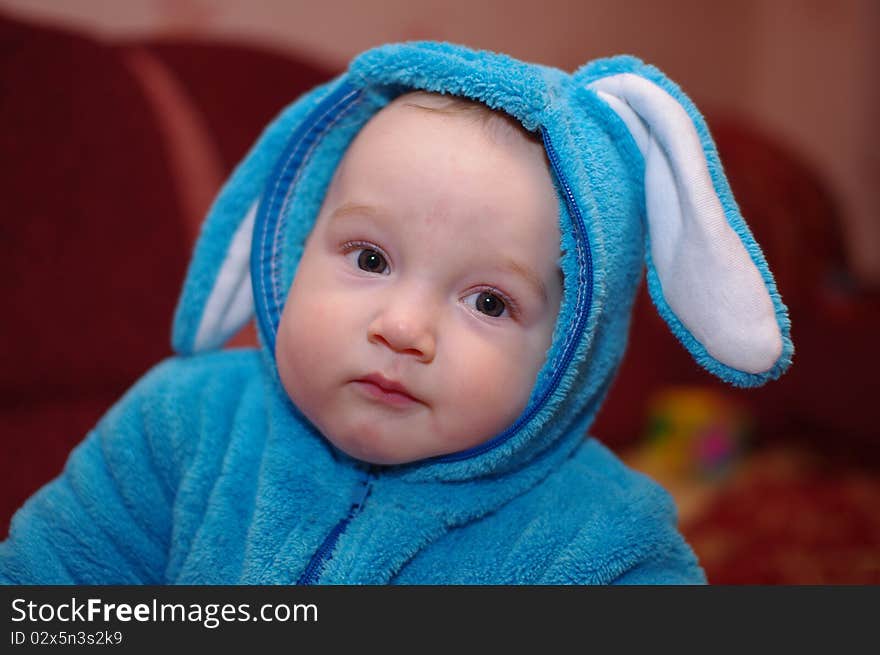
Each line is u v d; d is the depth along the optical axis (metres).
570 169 0.62
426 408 0.62
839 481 1.81
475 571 0.68
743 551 1.45
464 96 0.66
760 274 0.60
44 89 1.22
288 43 1.88
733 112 2.92
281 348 0.66
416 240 0.61
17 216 1.18
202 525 0.72
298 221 0.77
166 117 1.33
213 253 0.79
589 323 0.63
